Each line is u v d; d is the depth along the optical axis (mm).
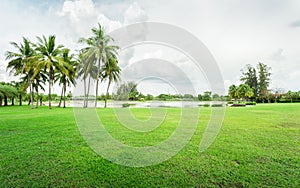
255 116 10180
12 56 21125
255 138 5078
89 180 2625
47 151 3941
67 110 16844
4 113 13258
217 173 2852
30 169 2988
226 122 7906
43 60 19062
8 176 2730
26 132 5945
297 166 3107
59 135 5488
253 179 2643
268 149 4066
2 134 5652
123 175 2789
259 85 46062
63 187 2436
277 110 14609
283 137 5215
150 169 3018
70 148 4168
